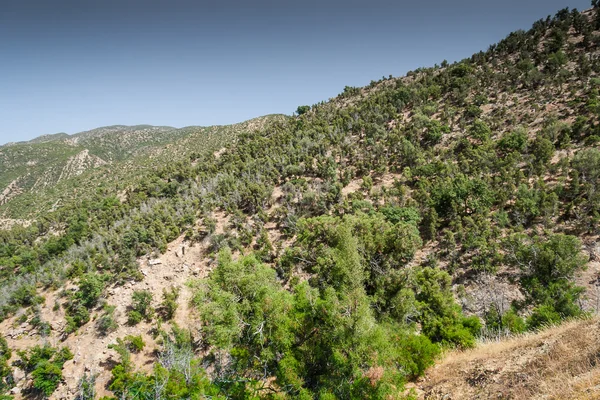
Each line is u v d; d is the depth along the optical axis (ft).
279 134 338.13
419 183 182.29
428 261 136.26
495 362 51.11
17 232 359.25
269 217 198.08
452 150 215.51
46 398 131.85
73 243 263.08
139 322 151.53
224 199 222.89
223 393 69.56
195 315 149.48
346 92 458.50
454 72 332.39
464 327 85.66
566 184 151.53
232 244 178.50
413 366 58.95
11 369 144.77
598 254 115.55
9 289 198.18
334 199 187.42
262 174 247.70
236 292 75.87
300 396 59.31
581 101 205.87
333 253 102.01
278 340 65.26
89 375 133.08
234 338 69.05
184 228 207.00
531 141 192.54
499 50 349.41
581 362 38.04
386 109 299.79
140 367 132.26
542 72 263.08
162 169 375.66
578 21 309.01
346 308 65.05
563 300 84.43
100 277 167.84
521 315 100.32
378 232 118.01
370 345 59.31
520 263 108.17
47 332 159.63
